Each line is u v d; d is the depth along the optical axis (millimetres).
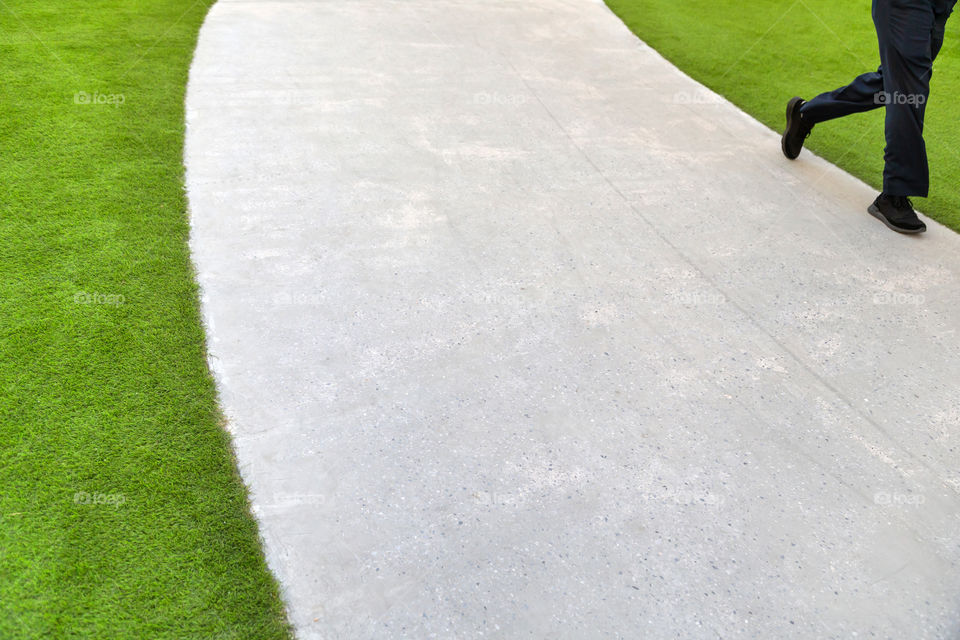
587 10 6719
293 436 2135
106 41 5090
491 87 4820
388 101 4488
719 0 7320
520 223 3285
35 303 2561
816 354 2596
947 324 2793
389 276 2867
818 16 7027
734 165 3969
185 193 3342
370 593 1724
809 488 2076
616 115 4523
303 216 3229
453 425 2209
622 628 1680
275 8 6152
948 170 4082
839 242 3297
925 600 1787
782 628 1704
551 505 1974
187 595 1681
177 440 2086
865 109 3646
